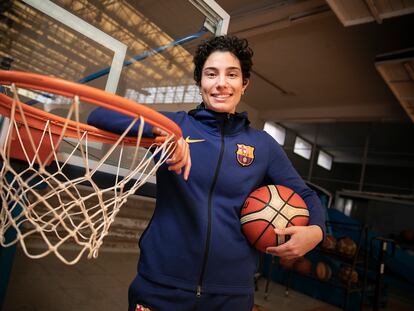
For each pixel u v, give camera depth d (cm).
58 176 122
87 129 93
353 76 493
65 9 189
